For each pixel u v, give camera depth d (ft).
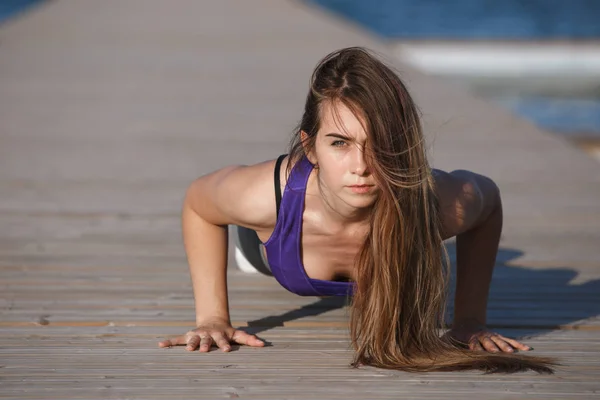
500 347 26.30
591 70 120.37
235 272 35.32
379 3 277.23
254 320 29.53
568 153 59.52
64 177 52.16
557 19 255.50
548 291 33.12
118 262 36.37
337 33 116.78
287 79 87.15
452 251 38.11
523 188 50.55
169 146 60.75
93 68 91.61
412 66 93.86
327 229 24.47
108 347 26.43
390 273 23.73
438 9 269.85
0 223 42.50
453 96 78.69
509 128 66.90
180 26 120.57
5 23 123.24
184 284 33.53
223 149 59.93
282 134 64.59
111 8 137.49
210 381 23.65
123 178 52.08
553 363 25.27
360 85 21.44
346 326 28.89
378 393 22.89
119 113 71.46
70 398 22.44
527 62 124.16
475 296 27.40
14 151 58.75
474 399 22.56
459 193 25.18
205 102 76.07
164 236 40.57
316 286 25.90
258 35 113.91
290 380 23.76
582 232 41.86
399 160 22.12
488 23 250.78
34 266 35.68
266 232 25.59
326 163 22.13
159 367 24.71
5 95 78.28
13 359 25.31
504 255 38.06
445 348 25.30
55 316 29.53
